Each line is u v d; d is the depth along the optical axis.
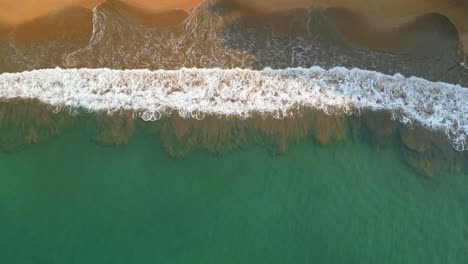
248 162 15.38
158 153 15.52
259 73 16.92
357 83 16.77
